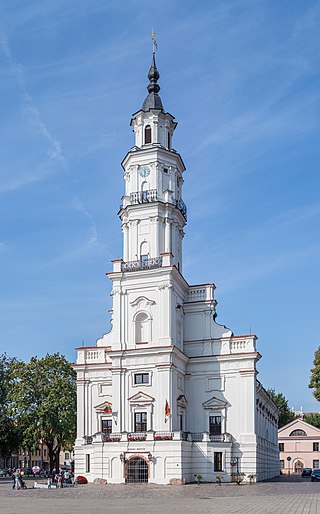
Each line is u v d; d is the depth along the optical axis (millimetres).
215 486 52531
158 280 61625
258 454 62188
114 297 63062
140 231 64750
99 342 66312
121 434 57250
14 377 75188
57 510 29469
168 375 58594
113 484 55406
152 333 60875
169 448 55281
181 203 67500
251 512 27453
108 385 64312
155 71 69938
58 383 74000
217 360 63406
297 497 37625
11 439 74562
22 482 50594
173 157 66750
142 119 67625
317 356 62438
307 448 113188
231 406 61969
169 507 31016
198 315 65812
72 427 72812
